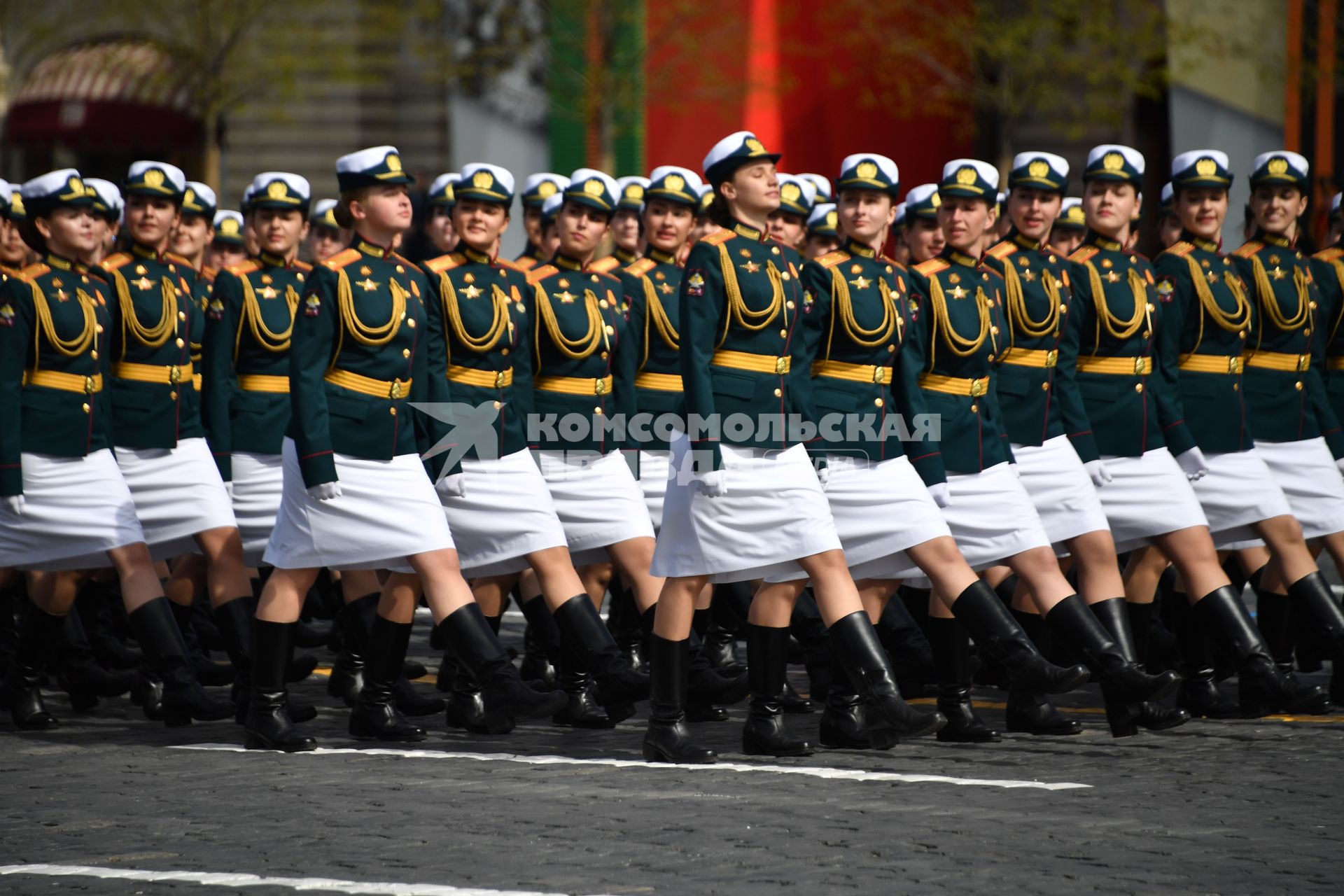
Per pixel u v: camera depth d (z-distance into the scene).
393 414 24.73
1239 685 27.16
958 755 24.27
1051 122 79.12
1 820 20.91
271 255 30.83
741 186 23.70
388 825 20.39
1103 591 26.06
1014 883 17.55
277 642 25.27
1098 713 27.78
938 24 77.94
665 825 20.17
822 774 23.05
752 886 17.56
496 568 26.47
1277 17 75.19
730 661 31.84
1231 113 75.69
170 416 28.94
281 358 30.62
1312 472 28.98
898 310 24.52
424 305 25.41
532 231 34.78
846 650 23.31
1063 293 26.67
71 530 26.95
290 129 84.00
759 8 78.75
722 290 23.22
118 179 87.38
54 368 26.91
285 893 17.53
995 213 31.66
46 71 82.94
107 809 21.44
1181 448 26.98
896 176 24.83
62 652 29.36
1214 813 20.47
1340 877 17.67
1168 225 34.50
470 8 79.88
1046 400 26.47
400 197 25.08
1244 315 27.92
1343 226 30.47
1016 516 25.20
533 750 25.22
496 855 18.91
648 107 79.56
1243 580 32.59
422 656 36.00
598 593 29.59
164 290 29.33
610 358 28.73
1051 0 75.75
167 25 79.94
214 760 24.69
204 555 28.92
